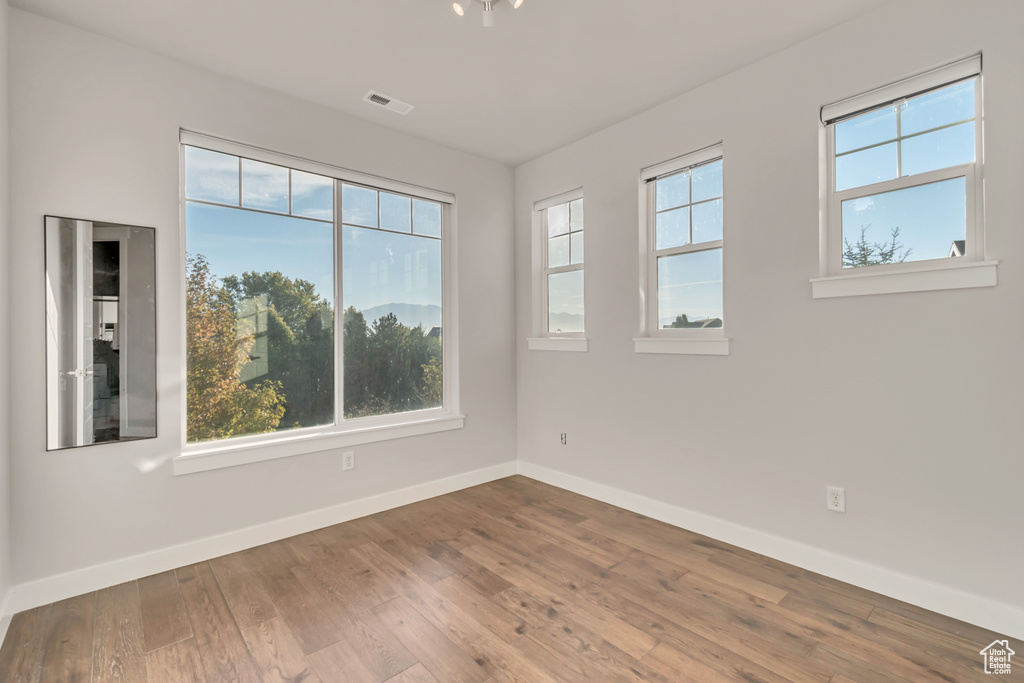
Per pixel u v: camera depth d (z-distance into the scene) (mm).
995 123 1905
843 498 2324
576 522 3090
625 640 1905
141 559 2402
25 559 2117
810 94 2410
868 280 2221
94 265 2289
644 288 3236
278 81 2756
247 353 2826
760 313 2613
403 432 3404
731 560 2557
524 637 1931
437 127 3373
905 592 2139
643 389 3205
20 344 2109
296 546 2760
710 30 2334
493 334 4008
